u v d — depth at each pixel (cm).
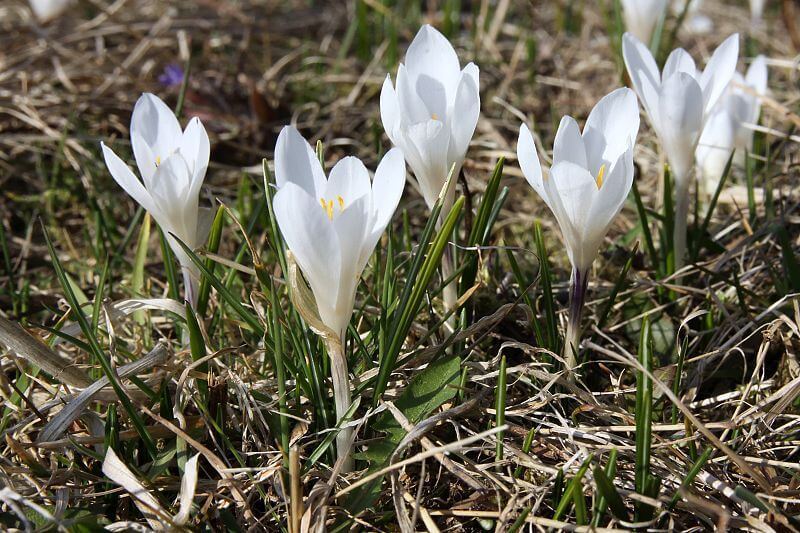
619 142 31
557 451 32
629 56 34
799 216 40
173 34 60
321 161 32
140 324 37
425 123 31
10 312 38
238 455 32
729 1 73
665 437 33
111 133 49
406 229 37
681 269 36
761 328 35
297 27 66
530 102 54
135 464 32
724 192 42
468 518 31
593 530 30
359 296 36
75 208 45
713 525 31
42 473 32
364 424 32
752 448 33
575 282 32
